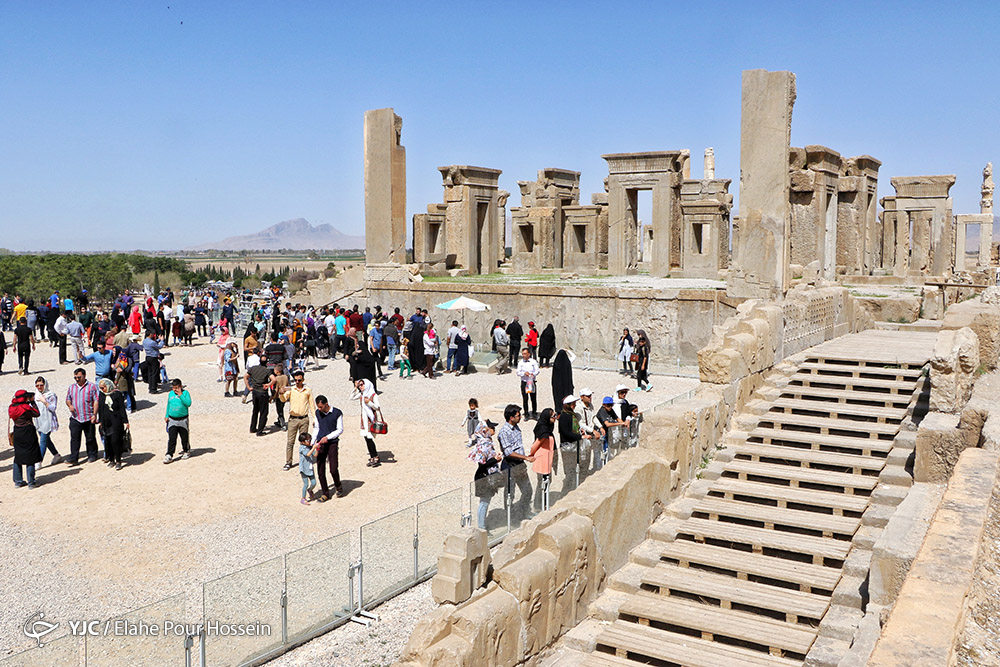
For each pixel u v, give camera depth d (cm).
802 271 3064
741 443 1459
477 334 3269
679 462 1342
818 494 1270
